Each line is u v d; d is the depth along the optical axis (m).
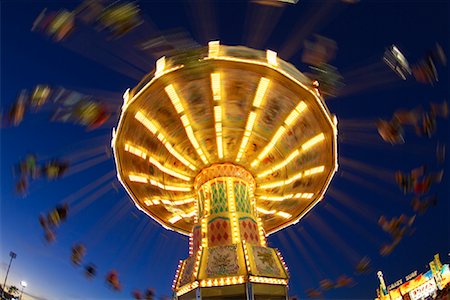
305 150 12.38
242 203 12.27
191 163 12.95
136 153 12.12
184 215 14.99
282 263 10.92
